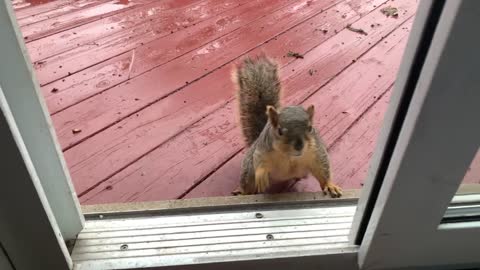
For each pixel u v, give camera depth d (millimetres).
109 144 1743
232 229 1207
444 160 890
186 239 1172
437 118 817
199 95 2051
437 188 943
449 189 944
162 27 2635
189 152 1719
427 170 909
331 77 2186
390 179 946
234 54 2375
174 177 1605
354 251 1144
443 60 738
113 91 2057
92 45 2420
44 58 2285
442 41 724
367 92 2082
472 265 1178
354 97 2045
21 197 891
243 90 1862
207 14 2803
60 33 2525
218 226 1216
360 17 2775
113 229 1197
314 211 1281
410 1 2982
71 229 1148
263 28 2643
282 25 2680
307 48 2438
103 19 2705
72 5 2861
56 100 1980
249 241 1171
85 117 1884
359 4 2941
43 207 924
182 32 2582
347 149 1742
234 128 1848
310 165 1499
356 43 2488
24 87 856
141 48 2414
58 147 1003
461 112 807
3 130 780
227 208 1293
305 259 1140
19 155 822
